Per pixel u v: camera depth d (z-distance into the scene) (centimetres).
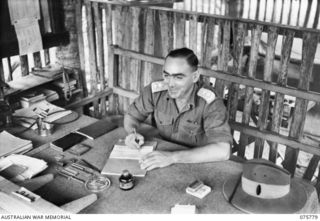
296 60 383
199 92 235
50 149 223
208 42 296
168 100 243
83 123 259
